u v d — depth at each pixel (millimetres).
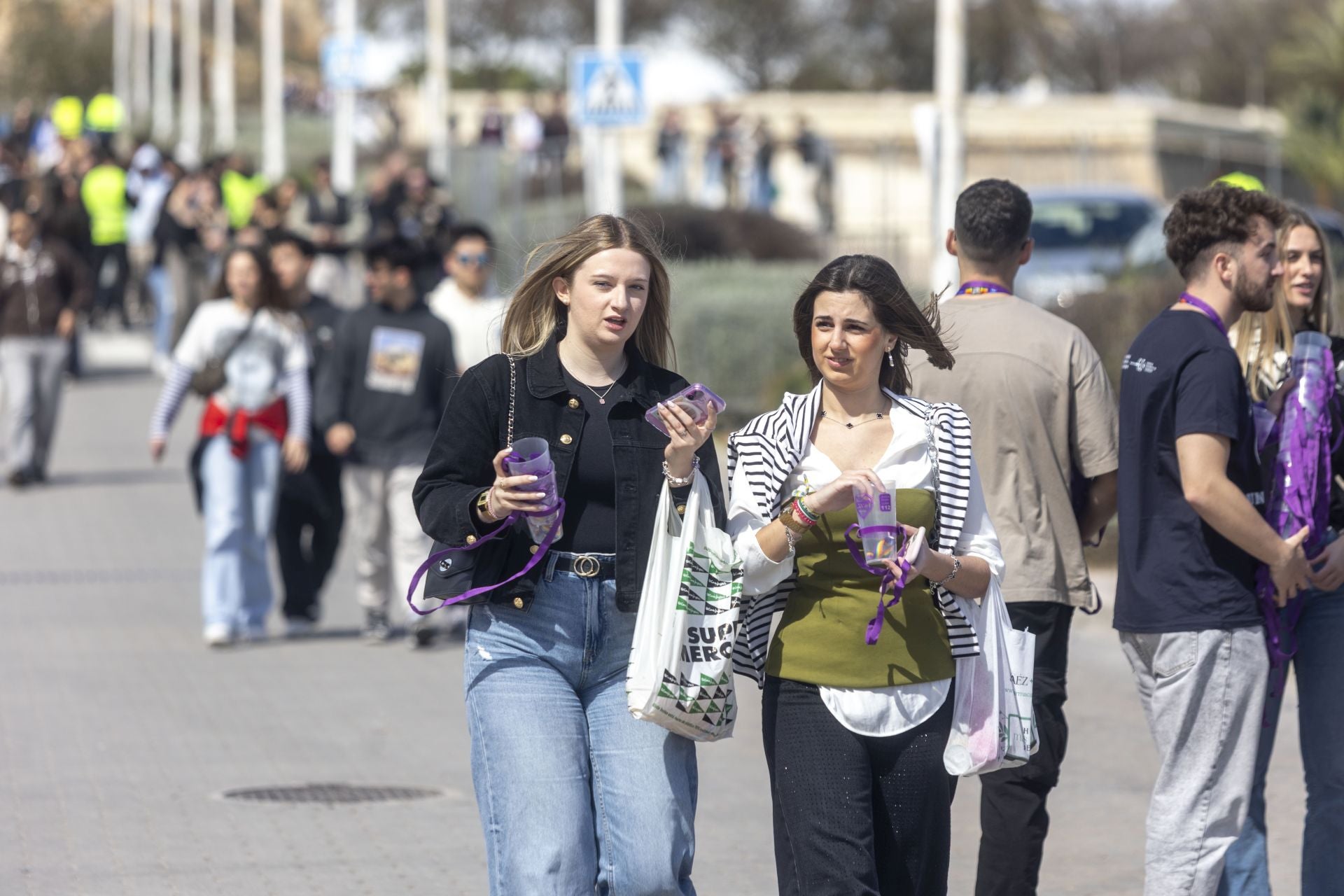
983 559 12875
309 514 30219
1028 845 15055
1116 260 54438
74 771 21750
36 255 45625
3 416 57250
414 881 17891
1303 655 14984
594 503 12789
